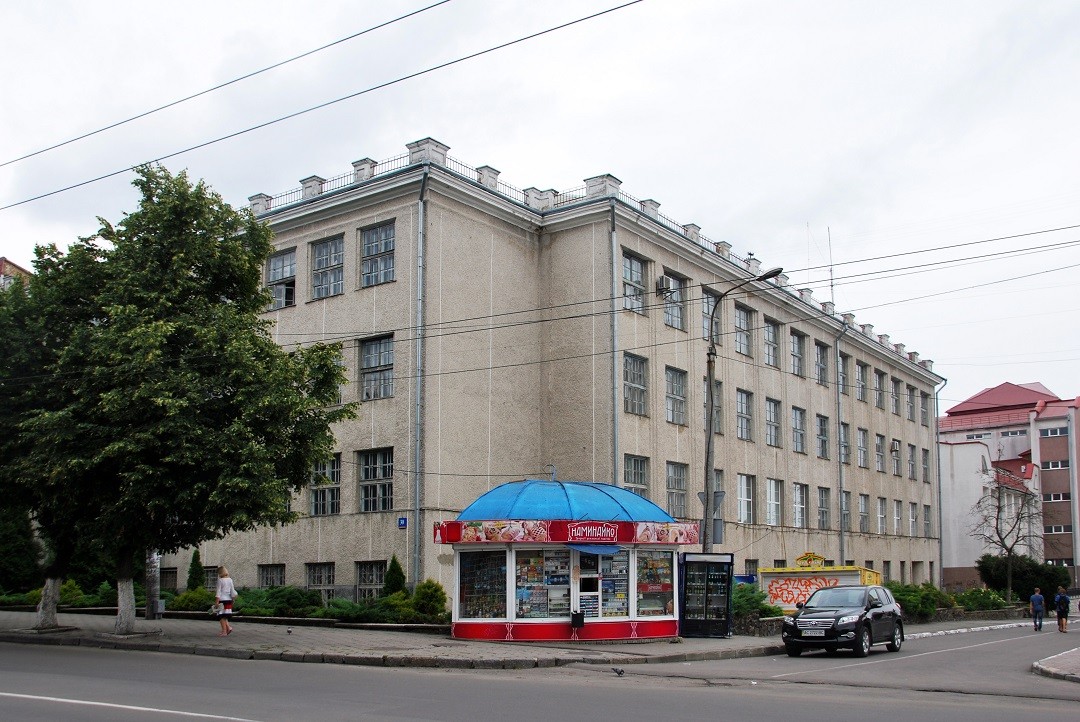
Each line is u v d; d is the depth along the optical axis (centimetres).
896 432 6259
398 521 3234
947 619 4634
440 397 3312
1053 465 8244
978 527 6744
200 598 3350
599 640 2488
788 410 4906
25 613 3478
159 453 2289
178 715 1168
